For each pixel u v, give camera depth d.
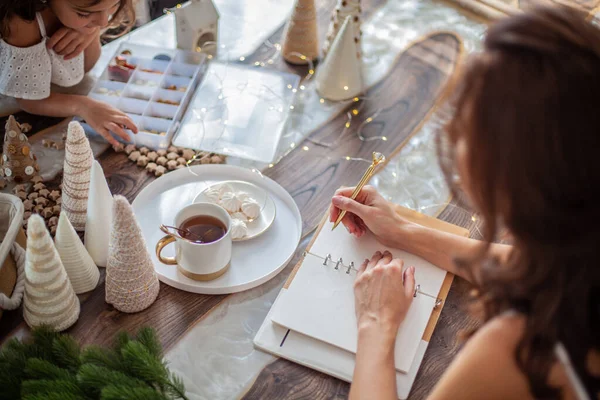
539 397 0.62
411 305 0.95
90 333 0.91
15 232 0.88
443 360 0.90
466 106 0.56
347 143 1.26
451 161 0.61
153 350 0.84
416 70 1.44
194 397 0.85
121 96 1.27
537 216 0.54
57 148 1.17
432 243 1.01
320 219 1.10
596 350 0.58
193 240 0.94
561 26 0.53
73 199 1.00
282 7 1.59
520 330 0.63
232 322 0.94
